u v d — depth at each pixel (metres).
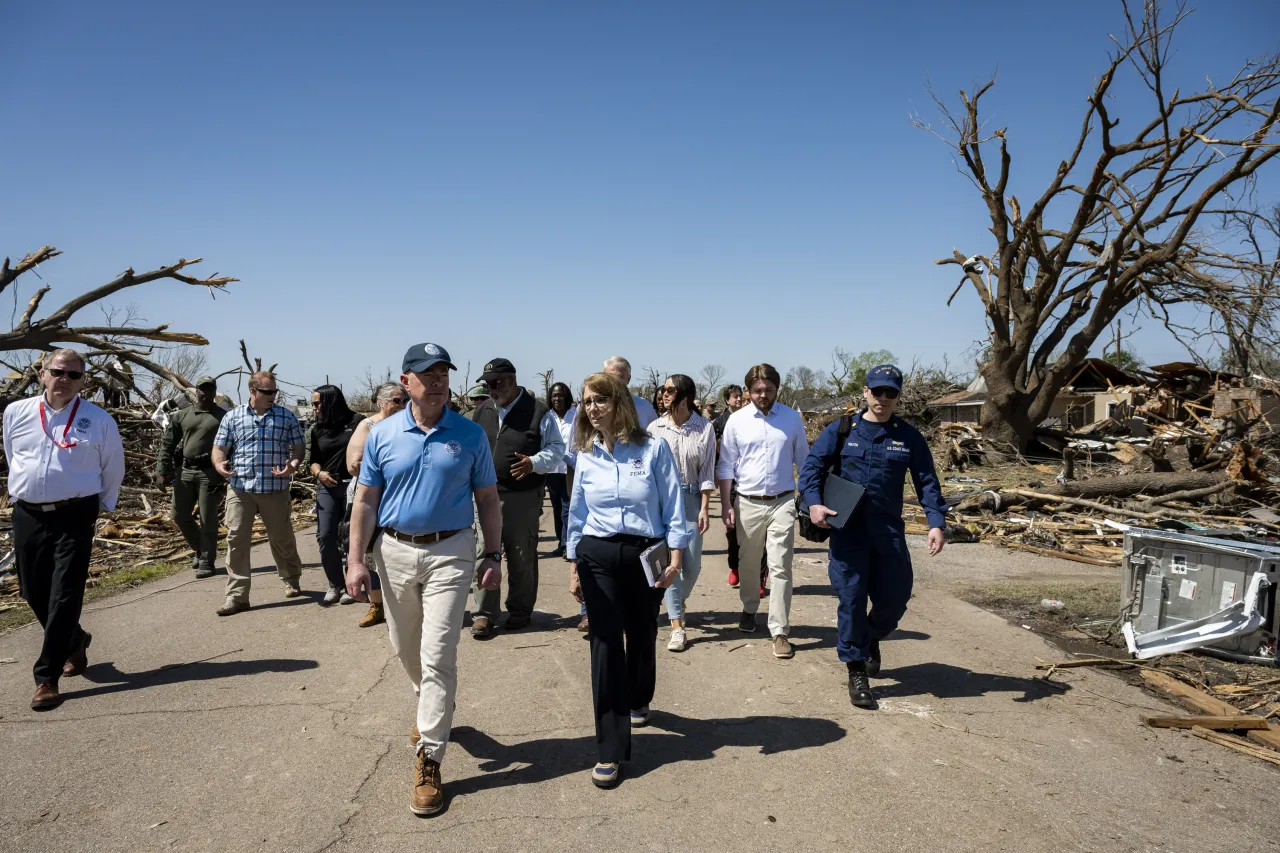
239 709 4.38
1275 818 3.24
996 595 7.06
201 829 3.15
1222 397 20.39
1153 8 18.41
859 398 25.77
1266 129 18.34
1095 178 20.92
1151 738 4.00
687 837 3.09
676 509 3.76
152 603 6.86
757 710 4.38
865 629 4.48
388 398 5.79
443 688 3.42
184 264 15.25
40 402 4.56
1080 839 3.07
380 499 3.61
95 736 4.03
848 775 3.60
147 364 15.36
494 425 5.85
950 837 3.09
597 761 3.58
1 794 3.43
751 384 5.47
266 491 6.49
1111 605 6.48
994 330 23.38
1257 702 4.38
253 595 7.12
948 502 12.83
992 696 4.57
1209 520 11.11
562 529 9.23
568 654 5.36
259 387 6.45
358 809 3.30
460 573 3.52
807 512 4.53
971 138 23.22
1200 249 20.11
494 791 3.46
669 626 6.13
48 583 4.60
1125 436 23.69
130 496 12.59
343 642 5.61
